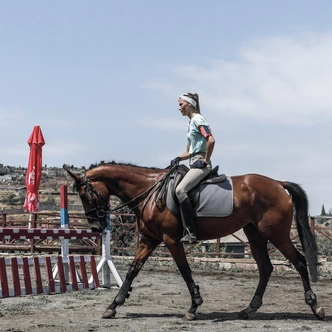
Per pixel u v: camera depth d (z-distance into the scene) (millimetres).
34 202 18188
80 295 10297
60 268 10656
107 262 11570
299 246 13844
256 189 8094
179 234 8141
